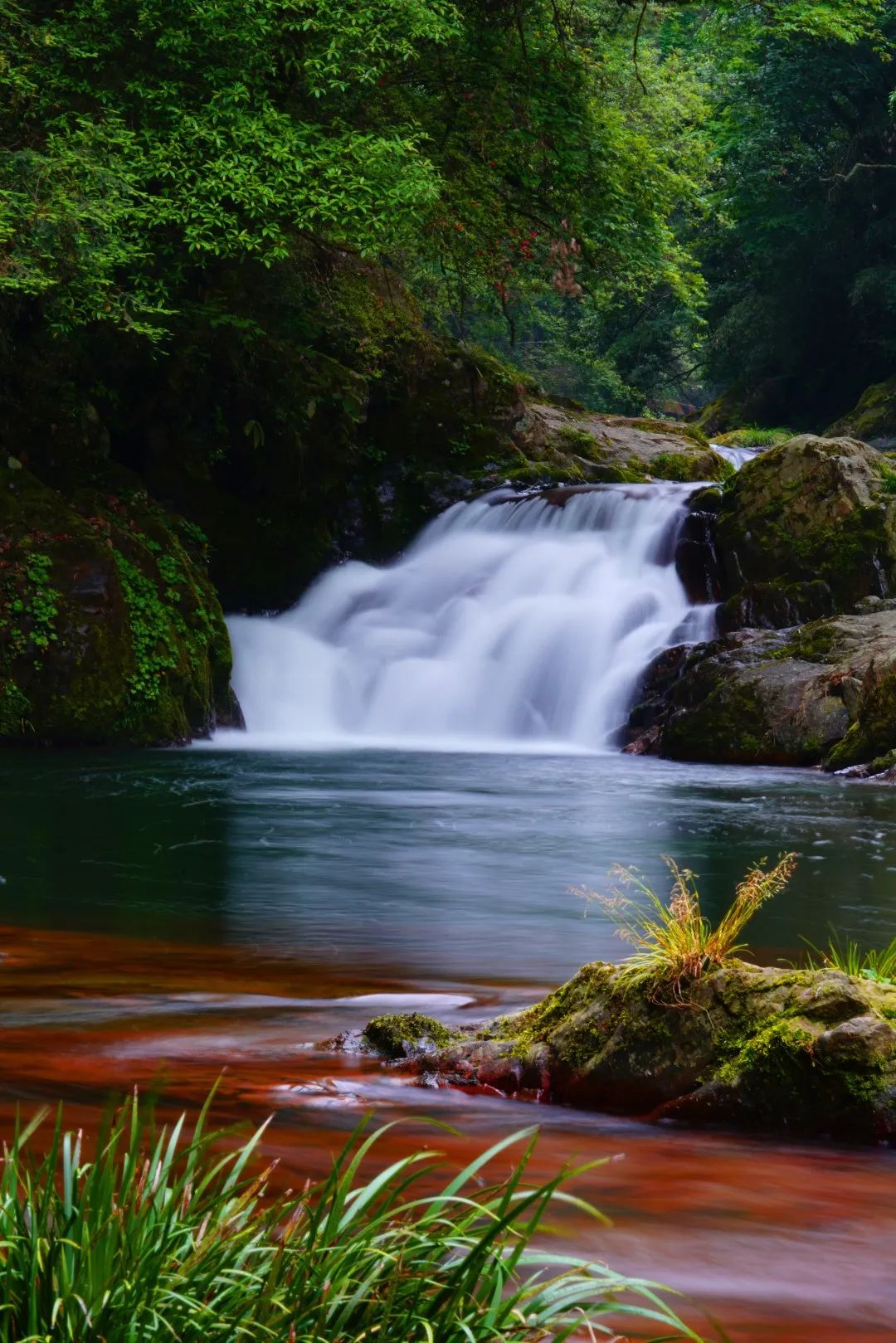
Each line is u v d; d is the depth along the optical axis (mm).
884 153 47969
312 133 20484
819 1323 2771
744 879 9906
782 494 23047
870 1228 3412
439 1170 3738
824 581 22094
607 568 24453
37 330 22719
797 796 15102
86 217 18250
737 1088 4559
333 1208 2352
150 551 21297
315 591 26625
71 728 19328
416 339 29016
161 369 24922
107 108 20203
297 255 25172
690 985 4777
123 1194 2334
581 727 22266
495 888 9406
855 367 52344
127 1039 5246
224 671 21938
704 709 19375
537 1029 5055
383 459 28562
